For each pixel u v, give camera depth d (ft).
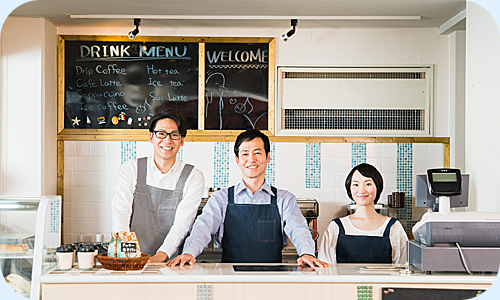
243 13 12.39
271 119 13.87
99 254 6.86
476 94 9.28
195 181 9.70
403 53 13.96
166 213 9.57
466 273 6.62
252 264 7.34
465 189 7.51
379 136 13.99
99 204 13.80
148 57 13.82
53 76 13.48
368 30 13.92
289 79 13.88
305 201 12.98
